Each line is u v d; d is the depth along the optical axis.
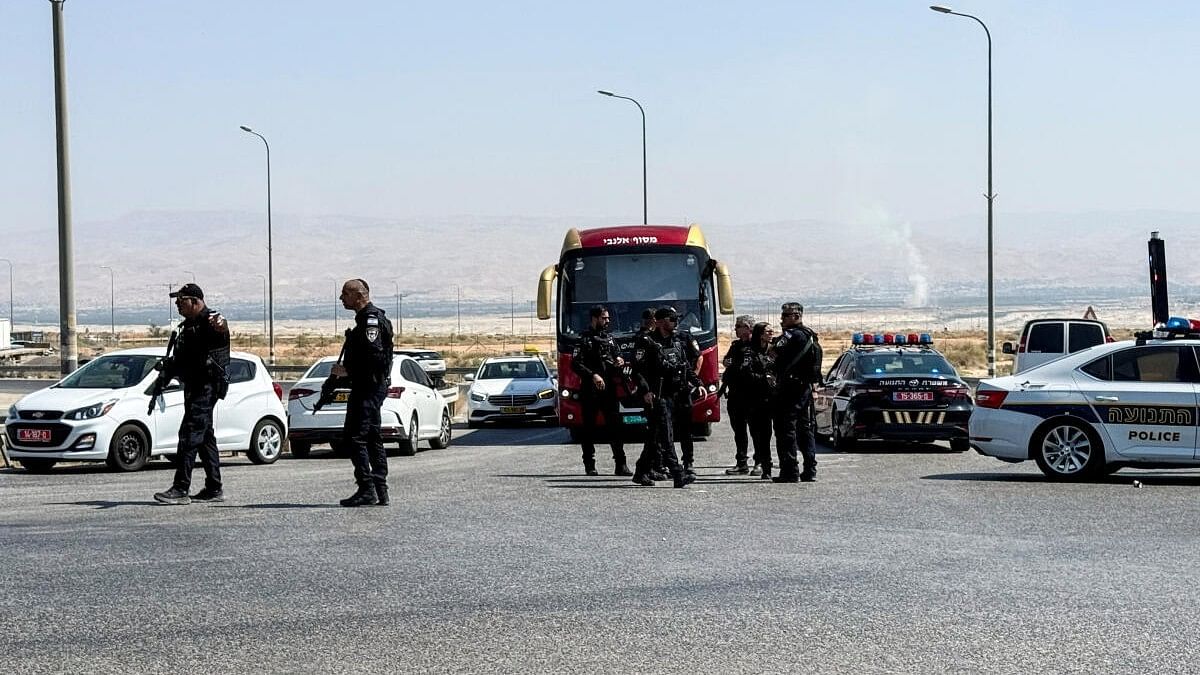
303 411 22.84
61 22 24.80
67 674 6.95
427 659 7.23
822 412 23.94
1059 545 11.07
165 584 9.37
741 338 17.39
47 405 19.22
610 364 17.44
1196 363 16.06
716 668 7.02
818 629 7.92
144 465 19.95
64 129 24.80
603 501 14.39
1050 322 32.50
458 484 16.47
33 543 11.24
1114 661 7.15
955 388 21.39
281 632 7.88
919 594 8.96
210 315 14.07
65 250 24.84
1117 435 16.11
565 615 8.33
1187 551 10.75
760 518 12.85
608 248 24.62
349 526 12.29
